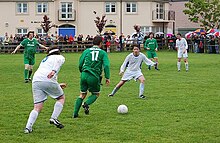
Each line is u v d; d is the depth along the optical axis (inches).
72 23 3137.3
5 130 524.1
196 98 766.5
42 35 3073.3
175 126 541.3
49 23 2940.5
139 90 832.9
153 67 1444.4
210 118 590.6
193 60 1770.4
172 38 2630.4
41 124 555.2
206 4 2965.1
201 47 2418.8
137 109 659.4
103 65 597.9
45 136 494.6
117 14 3139.8
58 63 519.8
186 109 658.2
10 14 3095.5
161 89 888.3
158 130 520.4
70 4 3122.5
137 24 3174.2
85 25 3142.2
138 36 2573.8
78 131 518.6
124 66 781.3
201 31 2659.9
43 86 515.2
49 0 3102.9
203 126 541.3
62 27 3137.3
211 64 1566.2
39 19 3115.2
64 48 2420.0
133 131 516.1
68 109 660.7
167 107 674.8
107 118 593.6
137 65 780.0
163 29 3270.2
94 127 538.6
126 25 3157.0
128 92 845.8
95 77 598.9
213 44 2357.3
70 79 1081.4
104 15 2950.3
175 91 857.5
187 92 842.8
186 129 525.0
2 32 3105.3
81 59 603.8
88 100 614.5
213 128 530.6
